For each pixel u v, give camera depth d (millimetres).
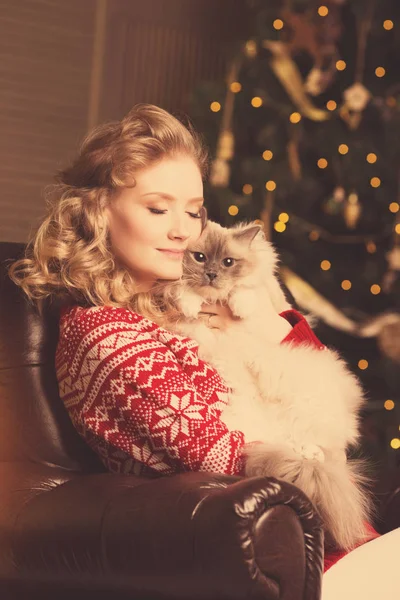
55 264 1855
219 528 1265
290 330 1958
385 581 1536
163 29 5629
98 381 1640
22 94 5113
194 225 1862
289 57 4699
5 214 5086
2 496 1648
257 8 5129
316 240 4980
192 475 1455
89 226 1798
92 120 5355
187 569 1290
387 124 4660
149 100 5602
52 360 1883
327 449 1695
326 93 4957
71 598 1478
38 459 1801
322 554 1364
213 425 1589
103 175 1810
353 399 1881
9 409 1816
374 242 4988
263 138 4637
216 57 5809
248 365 1796
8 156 5086
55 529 1468
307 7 4707
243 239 2029
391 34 4789
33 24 5129
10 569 1546
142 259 1788
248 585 1256
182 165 1802
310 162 4934
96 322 1683
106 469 1826
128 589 1383
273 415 1754
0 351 1847
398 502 2104
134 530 1351
